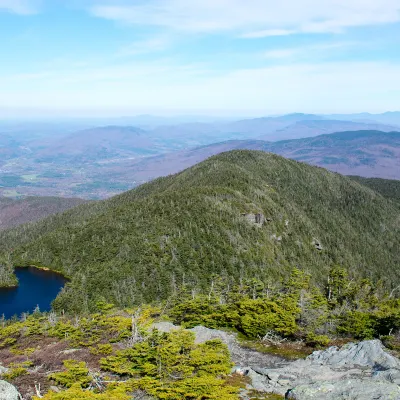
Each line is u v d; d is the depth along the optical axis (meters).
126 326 52.75
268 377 38.88
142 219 176.12
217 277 125.31
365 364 40.50
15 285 148.75
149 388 33.53
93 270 142.12
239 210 183.75
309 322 63.44
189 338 44.00
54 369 40.16
